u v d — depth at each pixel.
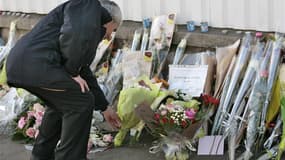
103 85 6.26
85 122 4.87
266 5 5.78
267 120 5.41
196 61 6.02
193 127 5.23
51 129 5.18
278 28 5.78
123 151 5.59
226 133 5.47
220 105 5.61
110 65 6.44
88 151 5.62
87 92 4.80
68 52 4.54
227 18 6.03
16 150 5.79
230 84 5.63
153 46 6.23
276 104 5.39
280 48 5.52
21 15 7.35
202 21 6.16
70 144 4.90
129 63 6.16
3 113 6.21
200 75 5.86
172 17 6.21
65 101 4.80
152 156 5.46
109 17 4.71
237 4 5.93
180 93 5.67
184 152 5.32
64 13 4.64
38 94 4.90
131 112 5.55
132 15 6.56
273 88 5.41
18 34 7.30
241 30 5.97
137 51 6.21
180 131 5.25
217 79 5.74
